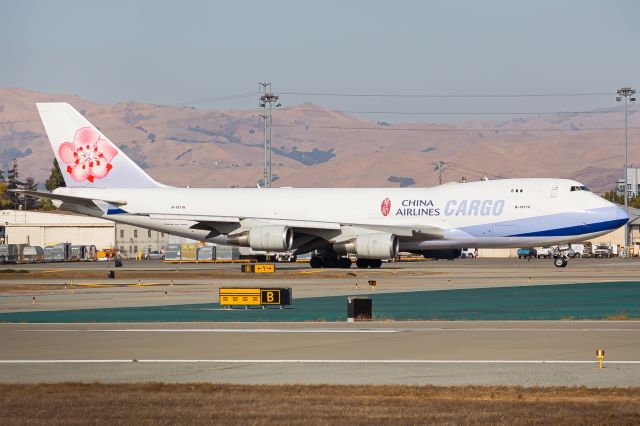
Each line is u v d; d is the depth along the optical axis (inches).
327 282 6815.9
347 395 2340.1
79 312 4672.7
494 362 2918.3
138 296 5703.7
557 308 4795.8
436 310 4709.6
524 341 3408.0
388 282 6811.0
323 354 3115.2
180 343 3408.0
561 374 2689.5
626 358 2987.2
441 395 2338.8
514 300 5280.5
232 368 2832.2
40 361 2979.8
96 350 3228.3
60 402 2233.0
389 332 3713.1
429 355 3078.2
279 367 2847.0
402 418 2034.9
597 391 2388.0
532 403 2223.2
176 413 2098.9
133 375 2711.6
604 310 4675.2
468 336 3570.4
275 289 4837.6
